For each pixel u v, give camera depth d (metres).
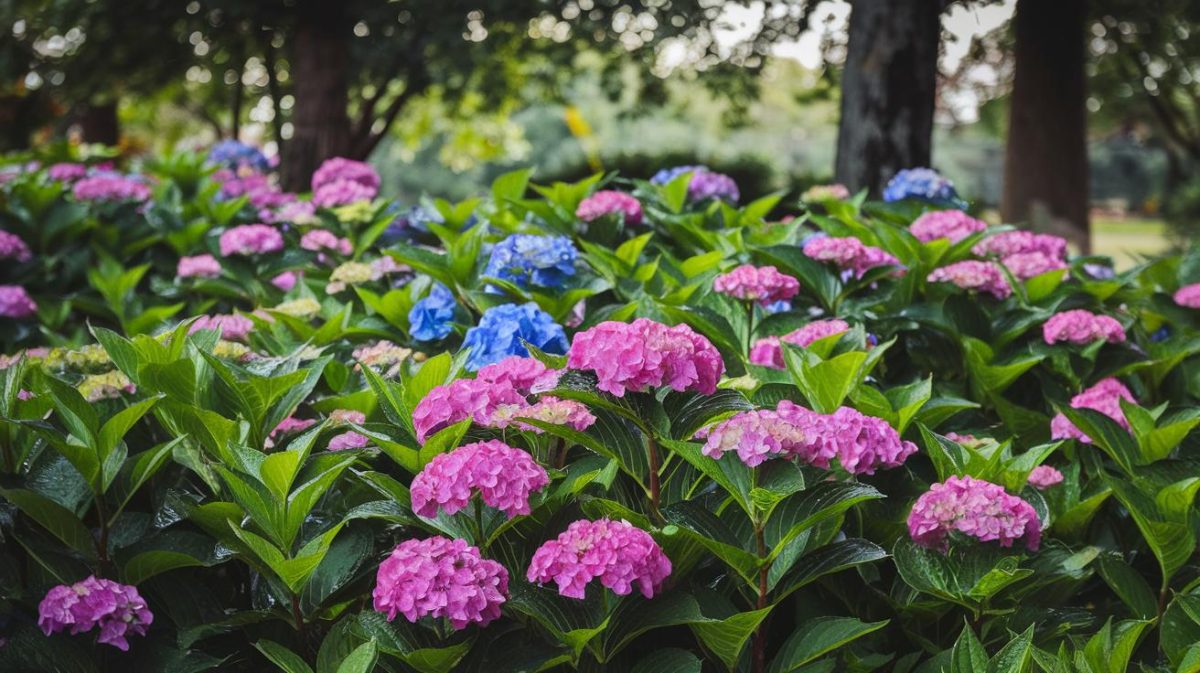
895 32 6.53
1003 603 2.44
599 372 2.11
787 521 2.21
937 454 2.50
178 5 8.99
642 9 8.60
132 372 2.55
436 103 14.56
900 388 2.81
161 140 19.83
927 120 6.62
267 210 5.82
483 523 2.23
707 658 2.35
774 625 2.57
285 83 11.25
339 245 4.65
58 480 2.40
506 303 3.38
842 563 2.22
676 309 3.04
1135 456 2.82
